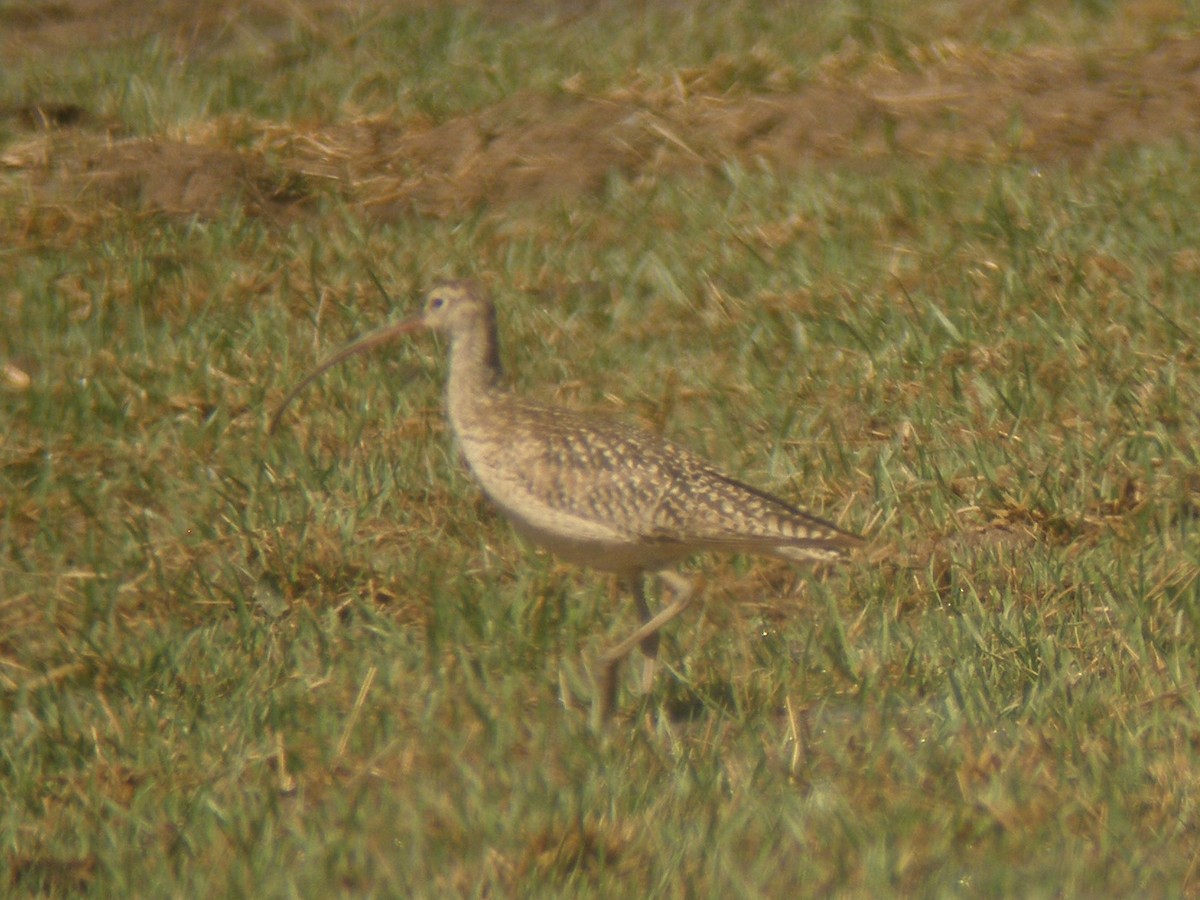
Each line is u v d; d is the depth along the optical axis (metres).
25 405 13.34
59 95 20.23
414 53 22.00
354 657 10.16
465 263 15.95
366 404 13.23
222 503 11.91
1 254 16.08
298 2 24.81
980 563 11.02
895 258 15.54
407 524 11.79
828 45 21.17
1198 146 17.84
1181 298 14.45
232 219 16.73
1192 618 10.00
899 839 8.06
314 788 8.92
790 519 9.45
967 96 19.14
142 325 14.65
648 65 20.77
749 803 8.40
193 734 9.45
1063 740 8.77
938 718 9.26
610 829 8.20
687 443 12.72
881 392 13.26
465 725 9.39
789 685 9.70
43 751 9.35
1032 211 16.19
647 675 9.67
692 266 15.71
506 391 10.26
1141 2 21.86
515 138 18.50
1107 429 12.44
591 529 9.60
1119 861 7.86
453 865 8.12
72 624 10.70
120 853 8.30
